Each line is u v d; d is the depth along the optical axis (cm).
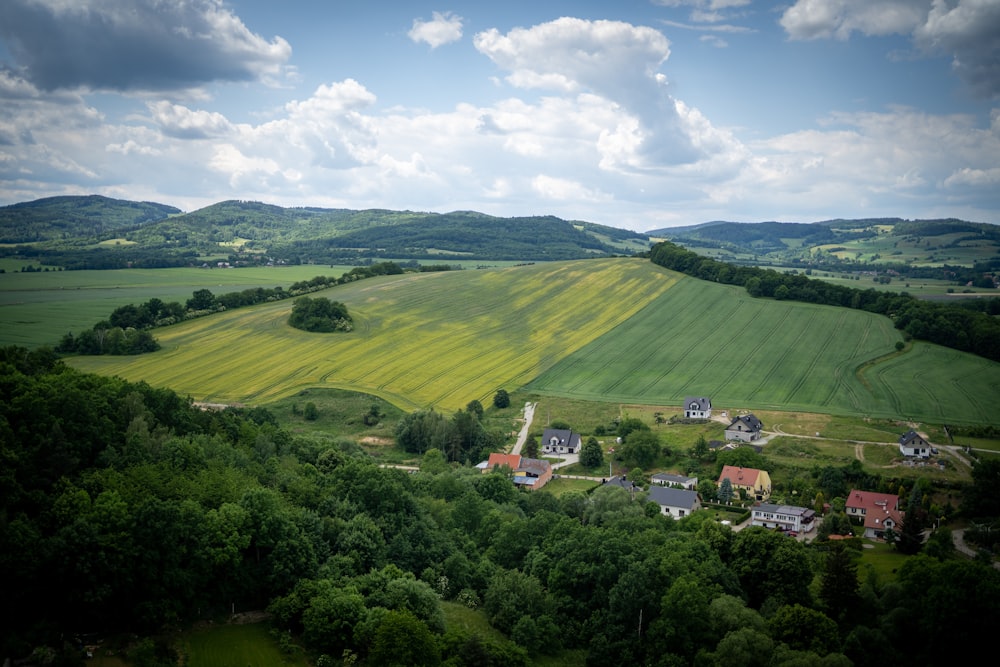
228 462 10200
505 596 8956
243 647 7519
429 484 13738
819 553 10656
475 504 12025
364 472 10750
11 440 8131
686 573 8675
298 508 9444
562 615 9031
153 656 7019
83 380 10762
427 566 9725
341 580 8431
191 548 7825
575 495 13825
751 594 9288
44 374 10794
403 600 8144
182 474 8969
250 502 8550
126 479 8306
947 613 7625
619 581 8788
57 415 8850
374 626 7638
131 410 10112
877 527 13400
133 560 7325
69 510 7519
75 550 7044
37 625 6938
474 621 8869
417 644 7394
